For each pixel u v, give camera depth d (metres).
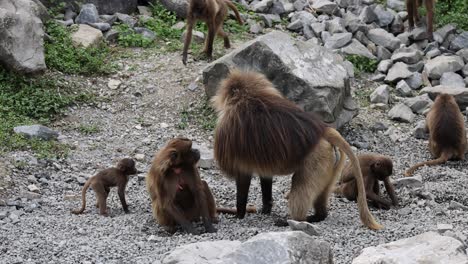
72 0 19.86
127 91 17.28
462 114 17.53
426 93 18.08
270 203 12.55
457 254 8.61
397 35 21.09
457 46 20.17
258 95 11.68
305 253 8.64
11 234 11.12
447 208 13.00
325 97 15.57
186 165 11.38
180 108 16.83
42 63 16.84
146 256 10.05
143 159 14.99
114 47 18.94
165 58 18.55
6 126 15.23
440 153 15.56
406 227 11.60
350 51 19.56
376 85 18.83
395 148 16.31
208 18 18.05
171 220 11.60
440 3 22.14
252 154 11.46
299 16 21.09
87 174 14.13
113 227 11.66
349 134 16.64
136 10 20.72
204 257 8.77
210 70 16.33
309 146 11.50
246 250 8.55
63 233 11.28
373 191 13.31
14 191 13.12
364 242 10.79
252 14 21.16
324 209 12.19
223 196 13.60
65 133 15.69
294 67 15.77
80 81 17.38
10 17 16.47
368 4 21.83
